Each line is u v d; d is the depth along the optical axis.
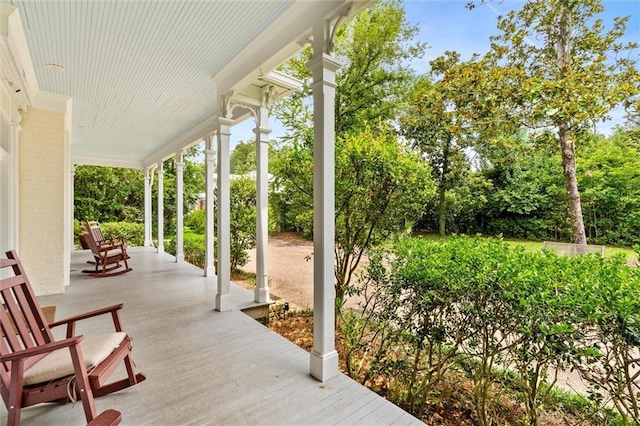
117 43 3.02
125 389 2.14
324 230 2.30
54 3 2.40
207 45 3.07
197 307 3.95
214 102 4.73
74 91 4.30
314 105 2.36
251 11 2.53
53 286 4.51
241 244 7.25
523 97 4.00
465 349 2.26
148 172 10.28
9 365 1.73
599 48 4.07
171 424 1.80
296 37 2.57
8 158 3.58
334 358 2.35
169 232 15.30
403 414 1.92
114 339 2.06
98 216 13.85
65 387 1.66
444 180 6.92
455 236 2.81
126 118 5.56
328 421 1.85
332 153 2.35
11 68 2.94
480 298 2.04
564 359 1.73
